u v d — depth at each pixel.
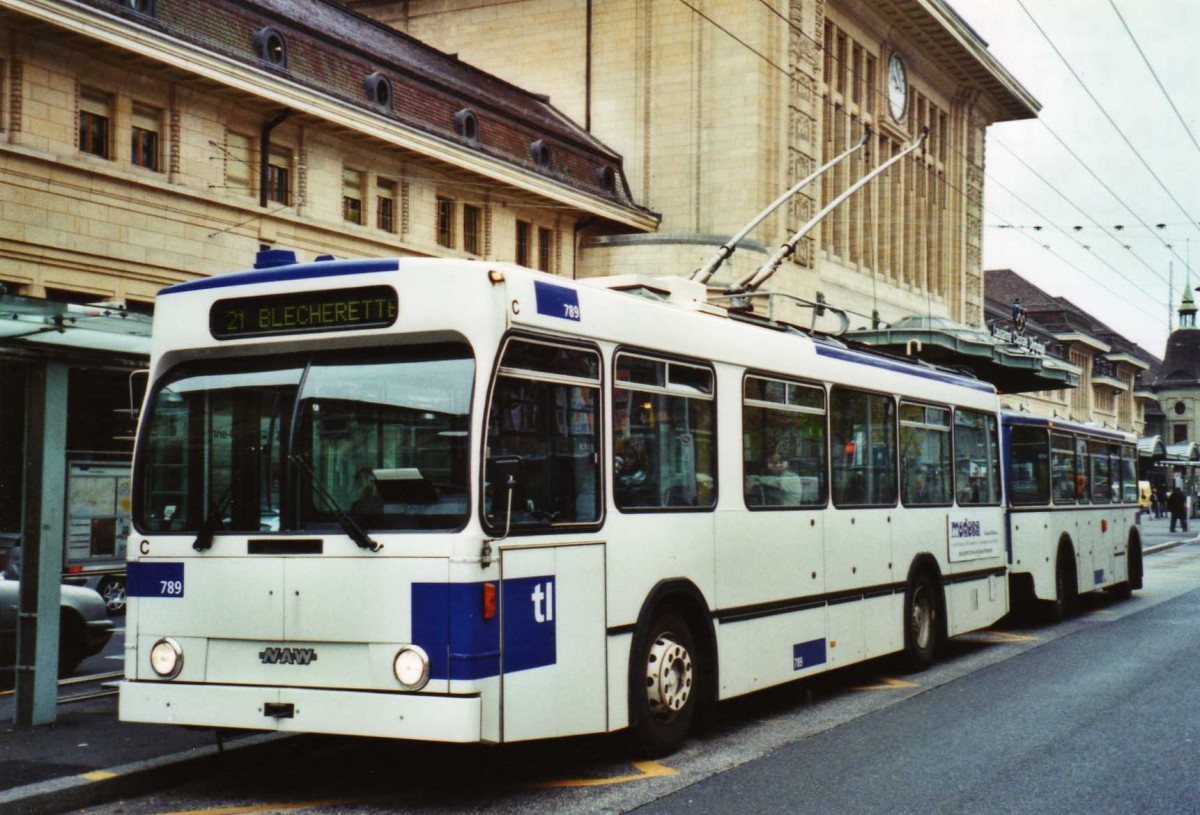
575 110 39.81
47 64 21.92
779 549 10.70
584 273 36.03
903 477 13.37
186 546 8.04
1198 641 16.09
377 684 7.41
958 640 16.69
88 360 9.83
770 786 8.19
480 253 32.16
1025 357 32.34
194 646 7.95
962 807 7.64
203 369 8.24
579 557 8.16
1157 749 9.34
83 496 10.46
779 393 10.91
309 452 7.81
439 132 29.78
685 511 9.38
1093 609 20.97
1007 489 17.42
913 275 49.50
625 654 8.59
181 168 24.22
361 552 7.53
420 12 42.75
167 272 23.80
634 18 39.09
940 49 48.72
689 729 10.05
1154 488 85.12
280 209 26.22
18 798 7.43
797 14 38.56
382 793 8.12
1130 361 91.69
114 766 8.23
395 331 7.66
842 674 13.53
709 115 38.00
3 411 20.23
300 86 25.72
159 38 22.84
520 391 7.76
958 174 53.56
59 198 21.95
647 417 9.02
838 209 42.75
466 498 7.37
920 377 14.02
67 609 12.48
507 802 7.83
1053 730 10.10
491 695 7.32
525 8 40.78
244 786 8.37
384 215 29.47
